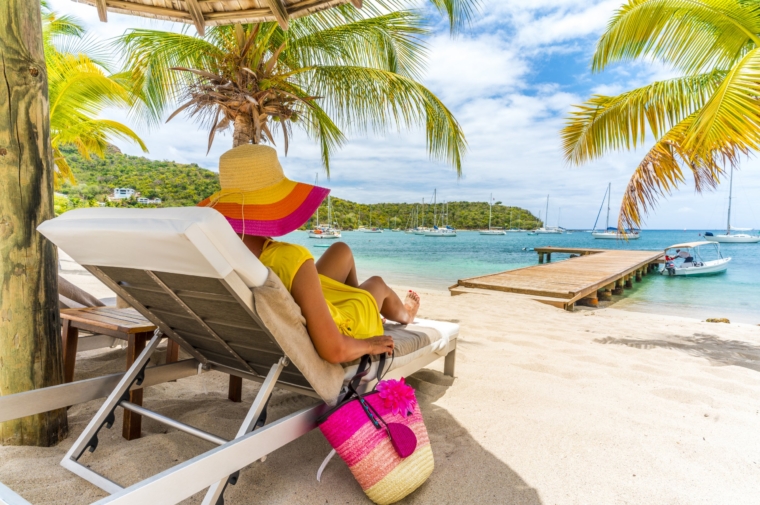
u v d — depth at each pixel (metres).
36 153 1.81
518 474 1.79
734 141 3.84
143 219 1.21
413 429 1.65
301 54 6.53
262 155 1.63
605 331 5.25
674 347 4.39
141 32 5.86
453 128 6.76
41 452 1.81
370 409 1.62
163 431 2.09
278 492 1.63
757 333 5.54
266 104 5.87
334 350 1.58
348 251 2.25
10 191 1.74
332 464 1.86
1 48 1.71
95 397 1.82
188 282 1.39
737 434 2.20
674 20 5.09
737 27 4.65
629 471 1.83
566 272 13.17
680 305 11.97
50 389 1.66
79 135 11.26
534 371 3.21
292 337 1.44
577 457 1.94
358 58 6.91
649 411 2.48
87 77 8.00
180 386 2.75
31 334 1.80
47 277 1.85
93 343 2.98
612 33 5.57
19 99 1.75
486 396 2.67
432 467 1.68
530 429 2.21
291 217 1.57
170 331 1.93
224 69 5.84
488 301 8.25
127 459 1.76
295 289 1.50
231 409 2.38
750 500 1.63
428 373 3.05
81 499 1.48
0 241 1.74
